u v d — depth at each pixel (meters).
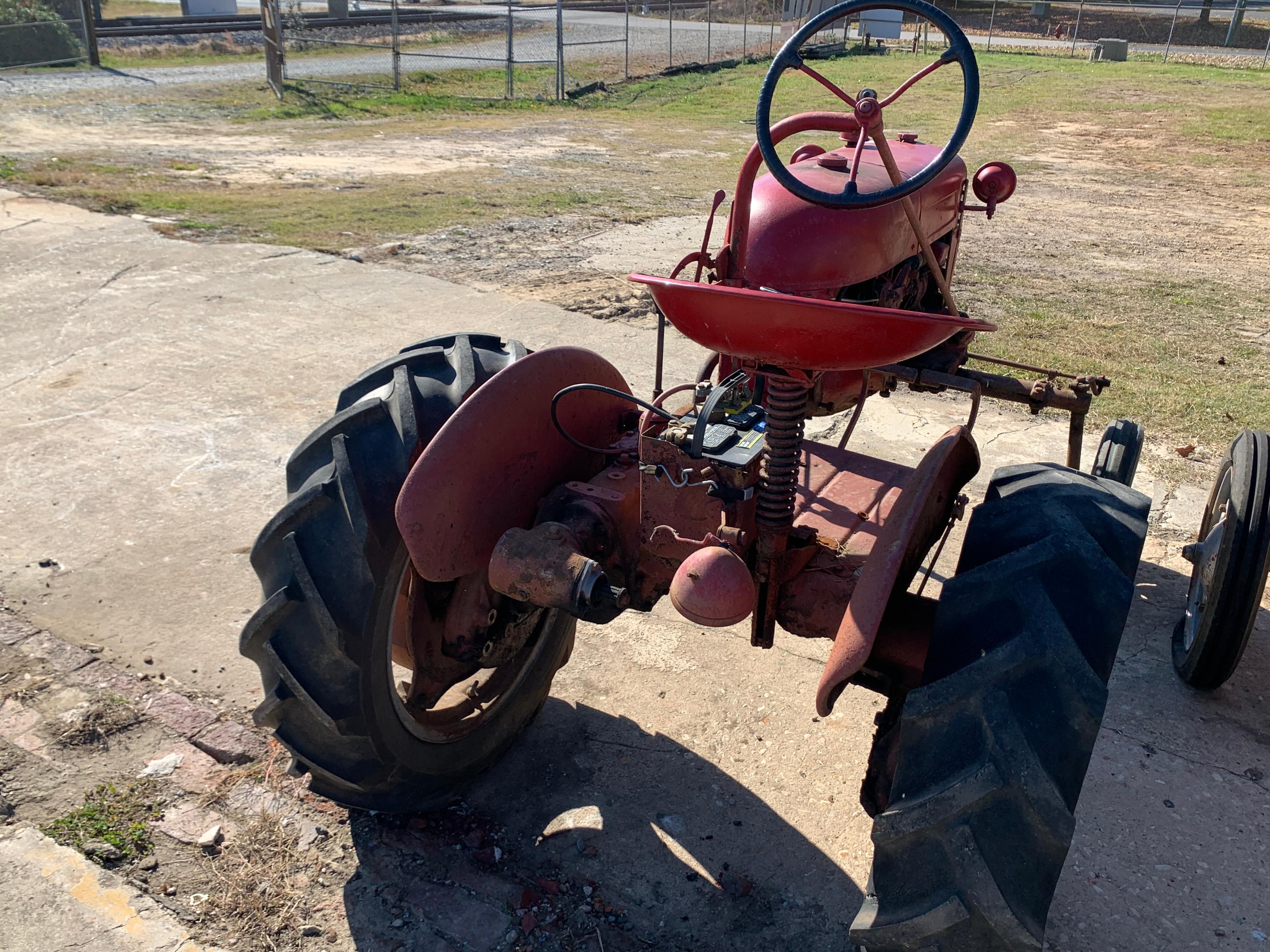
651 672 3.52
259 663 2.50
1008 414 5.68
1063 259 9.27
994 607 1.95
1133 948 2.49
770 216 2.95
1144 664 3.62
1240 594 3.12
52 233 8.70
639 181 12.45
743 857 2.74
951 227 4.12
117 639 3.52
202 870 2.61
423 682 2.80
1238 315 7.59
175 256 8.20
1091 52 31.94
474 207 10.53
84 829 2.70
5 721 3.08
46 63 20.42
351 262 8.20
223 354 6.19
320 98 18.73
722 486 2.33
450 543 2.39
